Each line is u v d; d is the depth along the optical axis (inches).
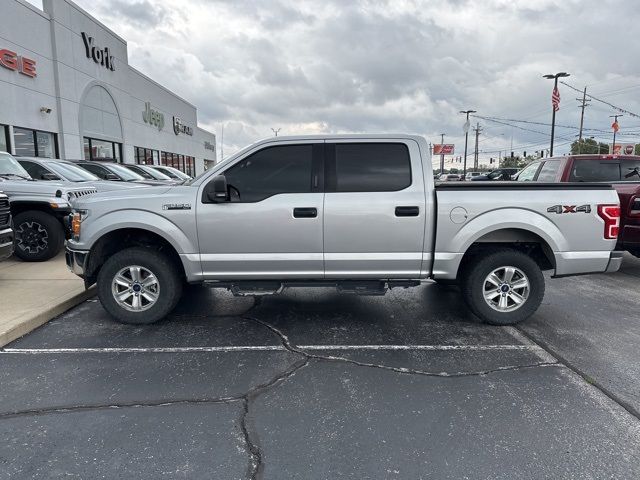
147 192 190.2
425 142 186.1
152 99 1183.6
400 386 141.8
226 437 114.0
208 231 183.9
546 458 105.9
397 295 246.4
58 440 112.3
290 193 183.2
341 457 106.2
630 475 99.9
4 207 245.4
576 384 143.1
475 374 150.3
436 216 182.9
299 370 153.0
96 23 830.5
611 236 187.8
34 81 653.3
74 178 380.2
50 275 269.6
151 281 192.7
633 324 200.2
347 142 185.3
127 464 103.2
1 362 158.2
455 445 111.0
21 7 622.5
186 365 156.3
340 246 184.1
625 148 2042.3
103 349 169.9
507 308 193.8
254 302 231.1
